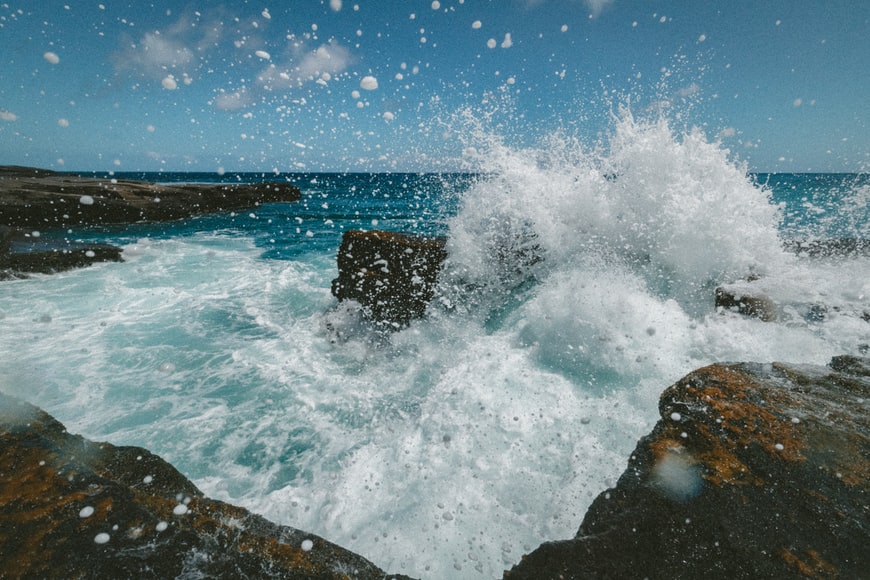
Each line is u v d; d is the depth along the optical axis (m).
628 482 1.53
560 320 3.05
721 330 2.76
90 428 2.74
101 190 13.80
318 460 2.47
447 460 2.27
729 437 1.65
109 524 1.43
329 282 6.24
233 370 3.54
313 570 1.36
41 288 5.79
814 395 1.87
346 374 3.54
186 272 6.86
